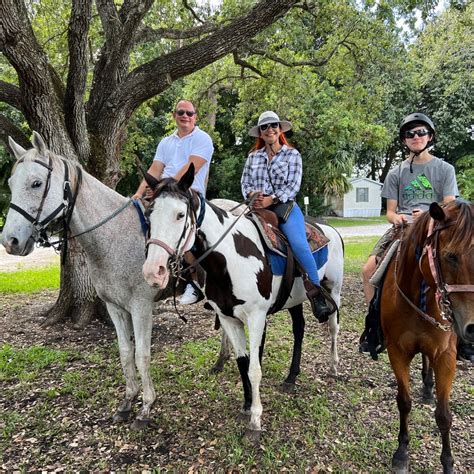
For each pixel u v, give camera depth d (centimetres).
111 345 543
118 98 596
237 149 2606
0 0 457
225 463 304
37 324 638
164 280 266
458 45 1503
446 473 279
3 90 559
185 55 583
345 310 720
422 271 252
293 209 374
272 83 1002
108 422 363
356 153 3127
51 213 321
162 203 276
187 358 501
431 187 325
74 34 527
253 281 323
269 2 569
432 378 387
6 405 395
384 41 930
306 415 369
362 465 302
